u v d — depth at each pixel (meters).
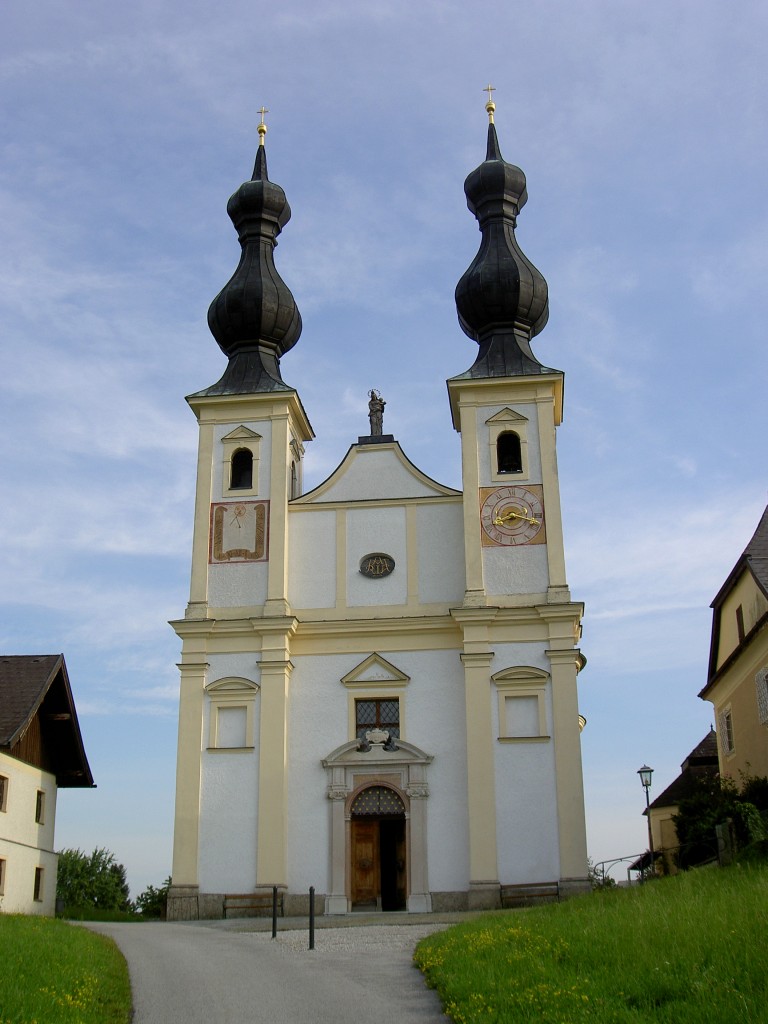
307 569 40.34
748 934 14.48
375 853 37.22
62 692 38.72
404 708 38.34
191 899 36.41
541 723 37.06
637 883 30.33
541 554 39.06
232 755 37.81
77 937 22.28
